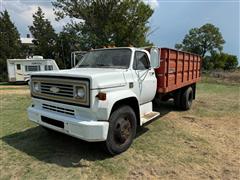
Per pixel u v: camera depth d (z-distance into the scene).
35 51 34.88
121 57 4.77
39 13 41.75
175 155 4.04
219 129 5.65
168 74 5.77
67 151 4.12
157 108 8.05
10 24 34.00
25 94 12.36
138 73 4.65
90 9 24.27
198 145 4.54
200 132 5.39
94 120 3.51
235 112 7.62
